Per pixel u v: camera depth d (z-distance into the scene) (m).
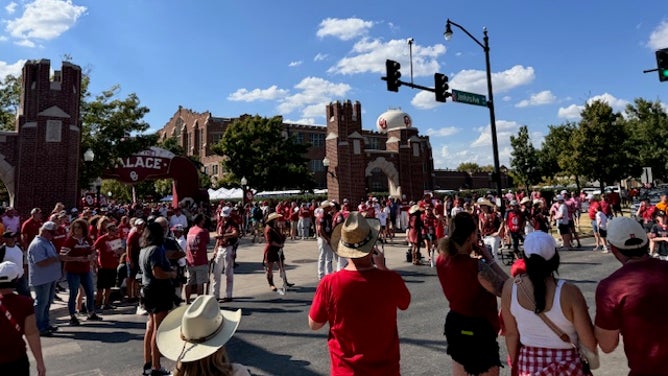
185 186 28.08
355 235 2.76
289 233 24.02
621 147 31.80
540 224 13.15
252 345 6.20
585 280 9.63
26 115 18.16
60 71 18.70
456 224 3.48
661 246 11.23
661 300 2.34
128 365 5.67
